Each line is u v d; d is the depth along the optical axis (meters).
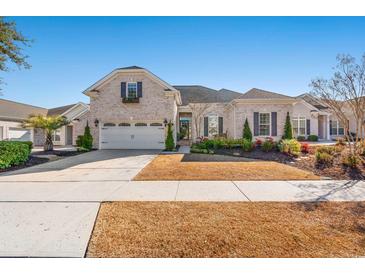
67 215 4.32
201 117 22.34
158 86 17.78
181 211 4.48
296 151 11.84
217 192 5.84
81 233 3.60
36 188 6.32
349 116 21.48
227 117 22.16
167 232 3.60
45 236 3.51
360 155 9.53
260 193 5.73
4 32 9.55
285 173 8.21
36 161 11.68
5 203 5.02
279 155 12.02
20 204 4.95
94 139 17.95
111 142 18.02
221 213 4.36
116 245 3.26
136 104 17.88
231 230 3.64
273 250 3.09
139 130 17.95
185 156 13.33
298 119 21.84
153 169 9.16
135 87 17.92
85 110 22.20
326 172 8.27
